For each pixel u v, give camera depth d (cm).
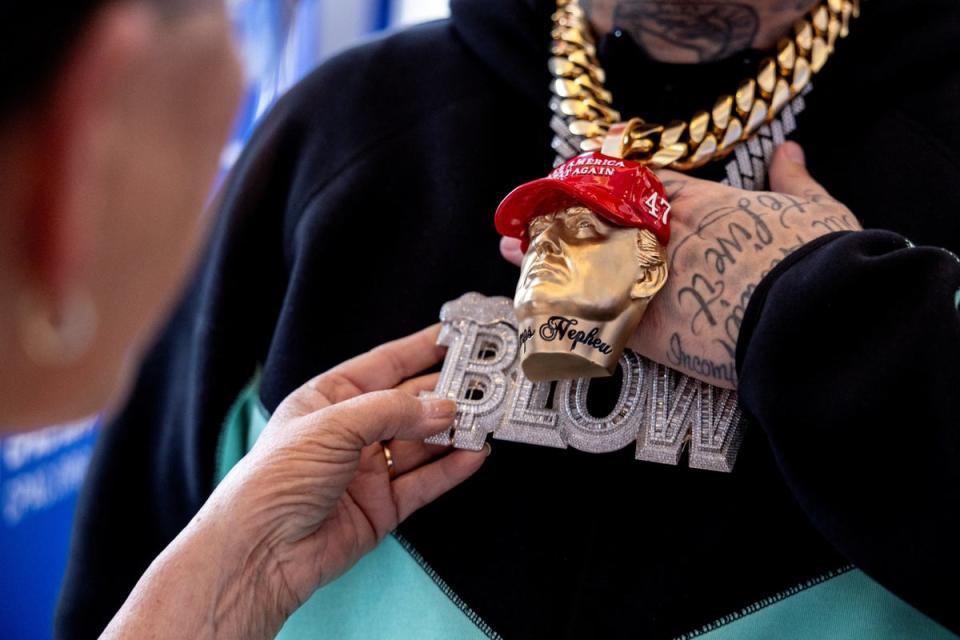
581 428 68
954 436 55
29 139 31
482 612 70
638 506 69
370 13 145
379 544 73
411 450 71
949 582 55
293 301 79
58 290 34
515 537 70
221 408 82
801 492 58
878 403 56
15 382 36
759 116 72
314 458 63
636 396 68
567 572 69
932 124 71
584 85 75
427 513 73
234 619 62
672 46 72
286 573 65
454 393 71
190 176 36
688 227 65
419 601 71
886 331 56
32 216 32
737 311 62
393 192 80
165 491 87
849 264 57
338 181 80
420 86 82
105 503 87
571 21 77
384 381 73
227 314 82
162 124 34
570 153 75
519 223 67
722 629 65
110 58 32
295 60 115
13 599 127
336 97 83
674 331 64
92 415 40
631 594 67
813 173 74
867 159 72
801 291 58
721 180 73
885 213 70
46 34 30
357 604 73
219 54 35
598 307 60
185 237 38
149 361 89
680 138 72
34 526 128
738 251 63
